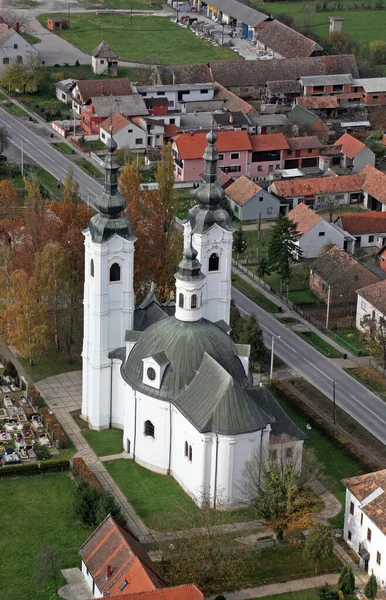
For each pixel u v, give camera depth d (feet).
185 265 443.73
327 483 458.91
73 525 426.92
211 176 479.82
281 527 412.57
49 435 487.20
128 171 609.83
